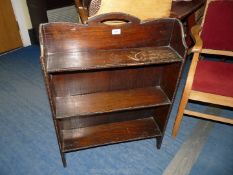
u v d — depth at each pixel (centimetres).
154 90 153
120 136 157
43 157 157
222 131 181
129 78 147
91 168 151
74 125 160
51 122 186
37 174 146
